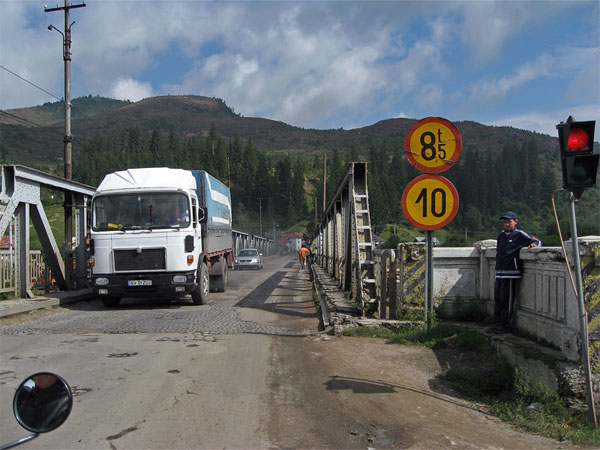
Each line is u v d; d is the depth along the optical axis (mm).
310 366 6512
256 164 154000
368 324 8531
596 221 23609
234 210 134750
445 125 7422
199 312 11859
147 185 12648
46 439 4105
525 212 79875
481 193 87625
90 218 12523
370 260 10625
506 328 7070
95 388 5477
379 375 6109
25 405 2410
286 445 4070
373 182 94562
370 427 4492
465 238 58438
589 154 4469
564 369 4906
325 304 12016
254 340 8195
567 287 5258
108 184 12812
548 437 4344
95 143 127312
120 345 7699
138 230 12242
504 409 4969
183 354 7102
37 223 13539
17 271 12812
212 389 5484
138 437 4168
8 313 10680
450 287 8547
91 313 11766
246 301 14570
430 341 7457
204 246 14453
